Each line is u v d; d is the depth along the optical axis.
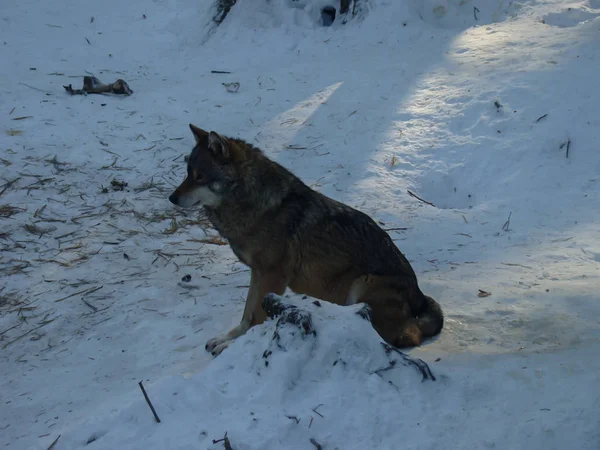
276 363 6.02
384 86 9.95
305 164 8.72
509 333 6.61
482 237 7.83
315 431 5.84
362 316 6.19
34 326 7.11
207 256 7.70
